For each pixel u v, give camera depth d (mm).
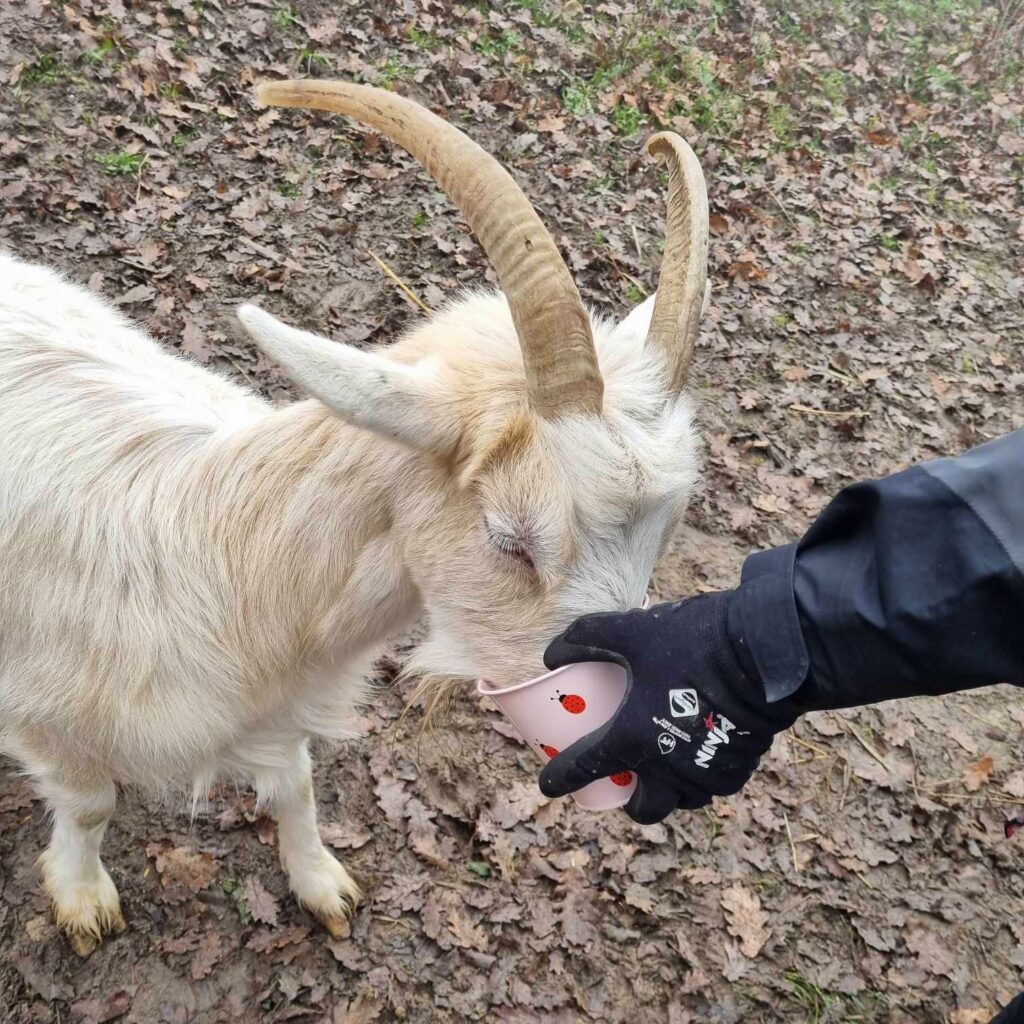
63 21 5980
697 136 7945
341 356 1899
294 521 2301
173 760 2502
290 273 5160
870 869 3748
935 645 1677
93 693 2383
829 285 6988
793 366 6090
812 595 1804
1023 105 10781
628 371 2131
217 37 6551
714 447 5305
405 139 1957
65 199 5059
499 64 7633
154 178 5406
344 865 3314
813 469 5395
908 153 9258
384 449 2215
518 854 3457
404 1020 3025
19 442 2375
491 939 3242
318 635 2398
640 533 2094
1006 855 3900
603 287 5965
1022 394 6602
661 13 9398
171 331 4676
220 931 3086
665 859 3564
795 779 3963
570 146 7074
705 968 3334
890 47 10961
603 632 2006
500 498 2043
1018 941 3664
